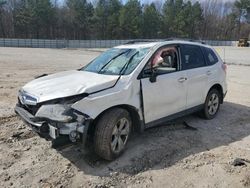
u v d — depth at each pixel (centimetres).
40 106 403
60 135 381
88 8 7806
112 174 392
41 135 401
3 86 986
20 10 7056
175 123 599
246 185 371
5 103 741
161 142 499
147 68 469
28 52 3297
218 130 569
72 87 411
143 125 470
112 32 7525
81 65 1852
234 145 498
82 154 445
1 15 7331
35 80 491
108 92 414
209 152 467
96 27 7675
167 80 498
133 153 453
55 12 7381
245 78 1340
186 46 569
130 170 404
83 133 385
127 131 443
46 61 2103
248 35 9400
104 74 472
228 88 1052
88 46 6038
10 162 420
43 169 402
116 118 413
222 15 10031
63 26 7638
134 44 545
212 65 625
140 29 7562
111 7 7662
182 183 376
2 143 482
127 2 7600
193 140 513
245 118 657
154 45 503
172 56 530
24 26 7006
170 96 509
